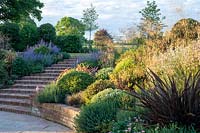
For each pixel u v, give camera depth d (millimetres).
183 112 6598
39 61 21672
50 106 12312
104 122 8844
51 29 28812
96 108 9211
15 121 12148
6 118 12844
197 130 6508
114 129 7449
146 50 13930
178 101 6617
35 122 11930
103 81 11555
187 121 6605
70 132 10023
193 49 10328
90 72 15500
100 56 17953
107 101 9508
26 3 34812
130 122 7352
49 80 19234
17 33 27453
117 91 10102
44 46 23297
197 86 6668
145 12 37062
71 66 21016
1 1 33531
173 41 13820
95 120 9047
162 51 13352
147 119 6988
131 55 14336
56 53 23422
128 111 8102
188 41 12945
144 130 6652
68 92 12773
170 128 6348
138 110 7934
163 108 6734
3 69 19078
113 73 13469
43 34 28609
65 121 11133
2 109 15086
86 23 52812
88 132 9094
